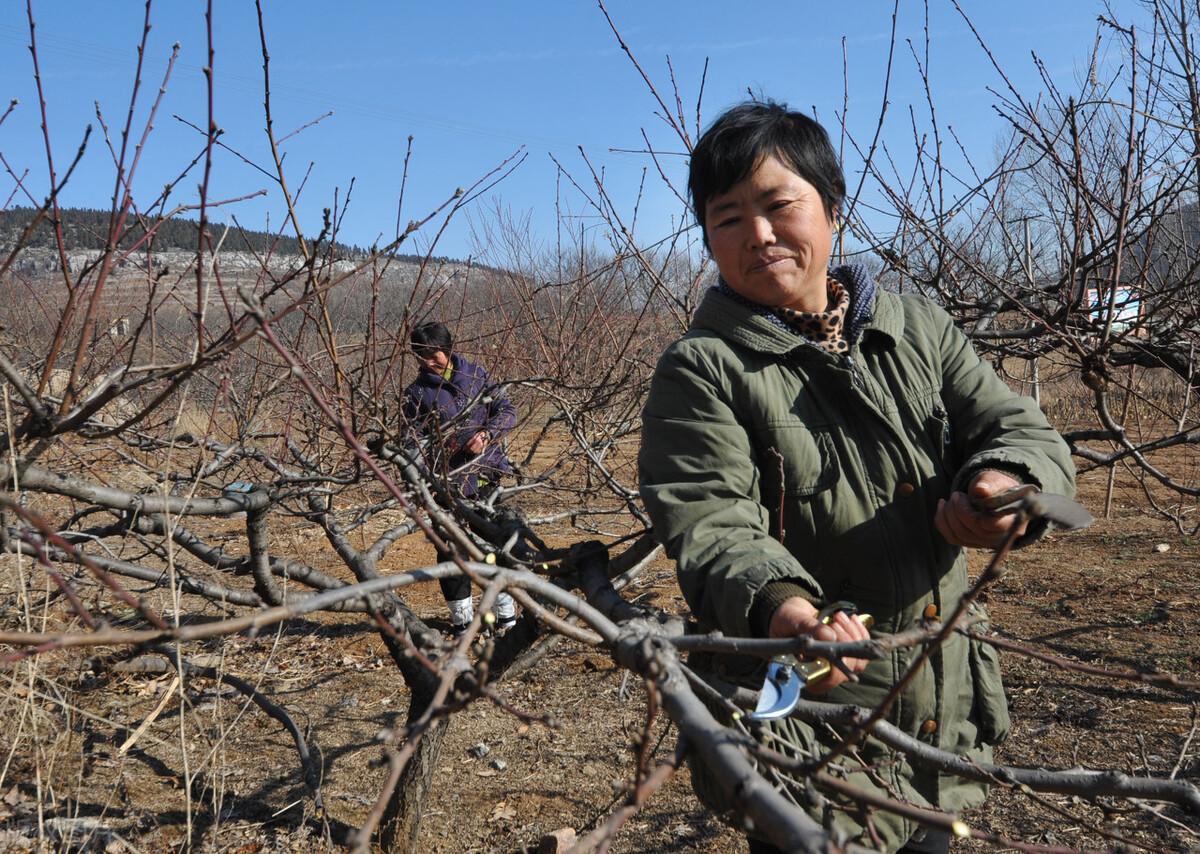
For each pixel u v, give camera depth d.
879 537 1.66
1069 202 3.23
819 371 1.66
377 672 5.05
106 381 1.89
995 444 1.61
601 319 3.90
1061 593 5.91
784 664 1.25
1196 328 3.29
